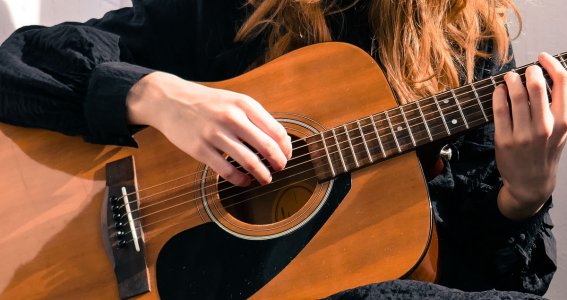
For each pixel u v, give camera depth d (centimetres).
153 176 122
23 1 166
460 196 136
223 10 144
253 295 110
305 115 122
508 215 126
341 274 110
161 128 118
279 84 125
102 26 146
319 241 112
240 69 144
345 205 113
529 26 173
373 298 102
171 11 145
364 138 116
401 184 114
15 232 120
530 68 110
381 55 140
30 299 116
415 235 110
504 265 128
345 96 122
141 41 145
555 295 173
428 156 122
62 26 134
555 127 109
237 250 114
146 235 117
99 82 122
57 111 124
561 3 170
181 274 114
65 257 118
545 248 126
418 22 141
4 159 125
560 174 170
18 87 125
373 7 139
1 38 164
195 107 115
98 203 121
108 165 123
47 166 124
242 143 112
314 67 125
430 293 101
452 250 136
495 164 136
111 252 117
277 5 141
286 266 111
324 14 141
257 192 126
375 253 110
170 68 148
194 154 114
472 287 134
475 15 143
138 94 120
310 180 126
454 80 139
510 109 113
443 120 114
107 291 115
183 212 118
